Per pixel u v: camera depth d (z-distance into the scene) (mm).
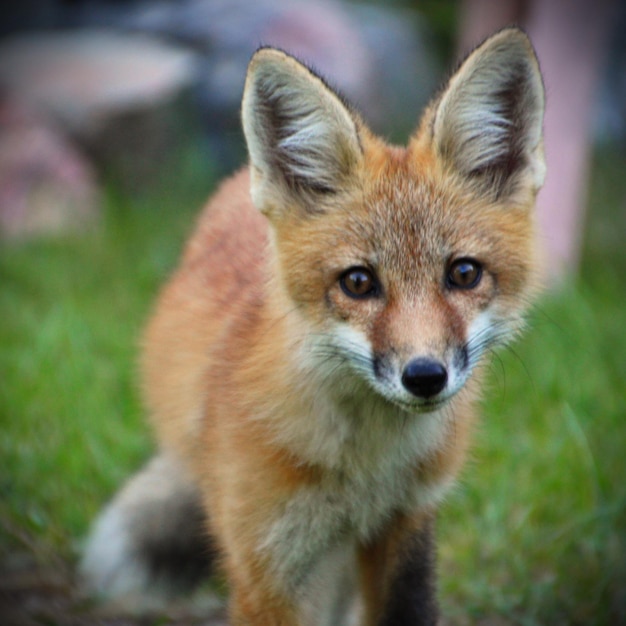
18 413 10195
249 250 7742
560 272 13938
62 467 9578
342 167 6625
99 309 13180
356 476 6715
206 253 8242
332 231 6473
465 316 6336
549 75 14273
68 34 21594
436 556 7371
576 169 14609
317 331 6457
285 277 6566
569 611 8328
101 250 15391
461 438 7141
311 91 6570
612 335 12477
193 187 18141
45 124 17453
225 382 6973
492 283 6484
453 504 9469
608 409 10453
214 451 6953
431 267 6348
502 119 6816
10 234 16062
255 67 6438
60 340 11578
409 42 22375
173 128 18500
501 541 9047
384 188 6555
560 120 14336
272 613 6773
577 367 11352
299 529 6672
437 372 5918
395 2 25594
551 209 14578
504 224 6633
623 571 8500
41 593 8383
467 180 6738
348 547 7223
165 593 8828
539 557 8945
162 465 8617
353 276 6363
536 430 10438
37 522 8922
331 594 7520
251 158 6574
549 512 9344
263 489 6559
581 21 14156
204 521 7793
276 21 20078
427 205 6492
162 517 8609
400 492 7008
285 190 6699
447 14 25297
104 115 17609
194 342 7688
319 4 21547
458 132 6730
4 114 17188
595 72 14438
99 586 8609
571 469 9625
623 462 9750
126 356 11547
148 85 18250
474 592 8523
